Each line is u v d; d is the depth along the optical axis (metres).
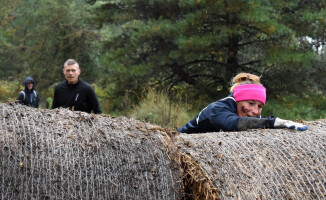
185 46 15.18
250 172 3.68
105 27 22.33
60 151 3.43
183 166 3.71
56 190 3.33
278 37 16.09
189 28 15.97
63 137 3.53
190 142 3.92
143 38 16.41
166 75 18.56
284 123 4.45
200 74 18.19
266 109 15.05
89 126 3.70
